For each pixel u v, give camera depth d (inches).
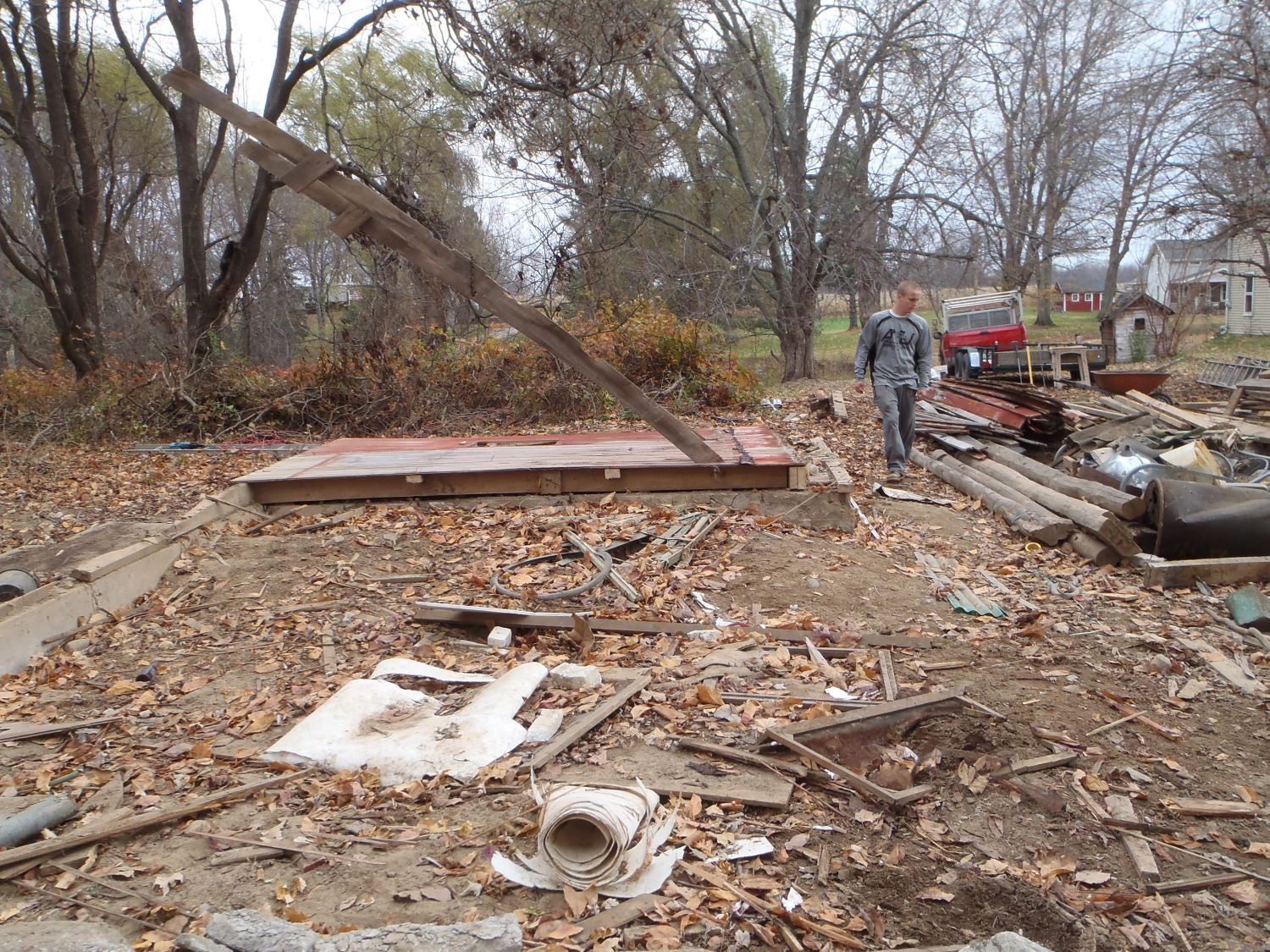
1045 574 264.2
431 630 216.5
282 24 642.2
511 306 249.6
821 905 120.0
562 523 277.1
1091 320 1740.9
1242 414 527.2
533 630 211.8
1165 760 161.9
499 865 124.9
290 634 217.2
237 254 704.4
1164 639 216.5
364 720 167.0
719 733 161.5
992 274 1202.0
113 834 137.5
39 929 111.1
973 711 171.3
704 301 763.4
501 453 340.8
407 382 581.3
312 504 308.8
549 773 149.7
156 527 270.7
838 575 243.9
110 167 836.0
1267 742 170.9
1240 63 633.6
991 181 1112.8
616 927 114.0
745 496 295.0
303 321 1352.1
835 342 1346.0
